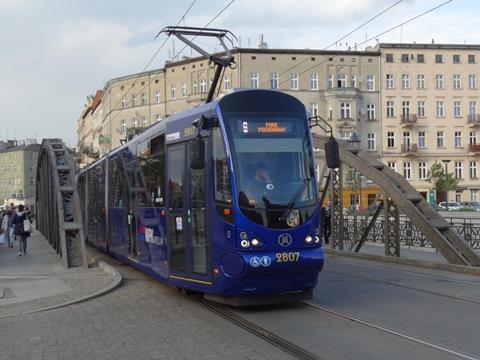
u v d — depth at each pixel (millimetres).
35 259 19156
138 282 13469
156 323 8867
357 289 12023
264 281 9164
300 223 9398
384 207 18344
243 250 9039
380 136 69562
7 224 24688
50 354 7242
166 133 11383
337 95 66562
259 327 8375
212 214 9539
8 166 146250
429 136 71312
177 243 10734
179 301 10766
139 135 14172
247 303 9398
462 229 21500
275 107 9836
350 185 62219
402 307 9875
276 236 9180
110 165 18172
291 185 9516
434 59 71188
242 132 9500
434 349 7035
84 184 25859
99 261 16750
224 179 9359
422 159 71125
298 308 9836
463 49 71875
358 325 8461
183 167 10578
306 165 9750
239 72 64688
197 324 8695
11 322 9258
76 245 16562
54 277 14188
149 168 12656
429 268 16156
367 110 69188
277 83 65875
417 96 70688
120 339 7910
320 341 7504
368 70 69125
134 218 14117
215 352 7051
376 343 7367
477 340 7484
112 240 17531
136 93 75312
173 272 10891
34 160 143125
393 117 70062
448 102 71562
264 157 9484
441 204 66938
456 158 71812
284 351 7023
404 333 7883
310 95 66812
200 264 9906
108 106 80688
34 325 8977
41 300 11062
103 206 19484
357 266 16766
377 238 25016
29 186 141875
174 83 71250
